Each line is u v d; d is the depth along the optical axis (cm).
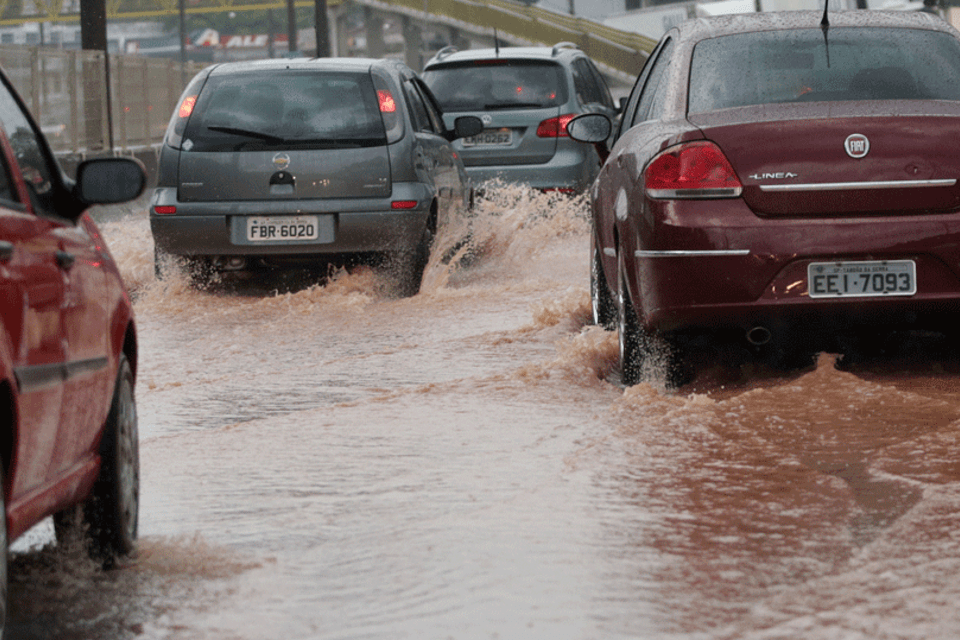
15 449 936
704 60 2016
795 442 1542
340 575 1148
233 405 2006
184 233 3152
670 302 1814
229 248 3150
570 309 2705
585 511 1294
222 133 3166
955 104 1859
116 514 1213
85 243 1236
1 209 1018
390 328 2714
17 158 1140
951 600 1011
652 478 1408
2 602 895
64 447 1081
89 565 1208
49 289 1059
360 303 3073
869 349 2098
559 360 2116
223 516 1381
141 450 1716
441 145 3594
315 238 3133
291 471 1560
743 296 1788
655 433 1605
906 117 1800
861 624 965
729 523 1238
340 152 3138
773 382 1900
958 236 1772
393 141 3166
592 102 4903
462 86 4653
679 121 1905
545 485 1399
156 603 1096
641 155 1911
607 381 2086
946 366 1967
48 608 1087
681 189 1808
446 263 3638
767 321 1800
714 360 2061
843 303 1778
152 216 3178
